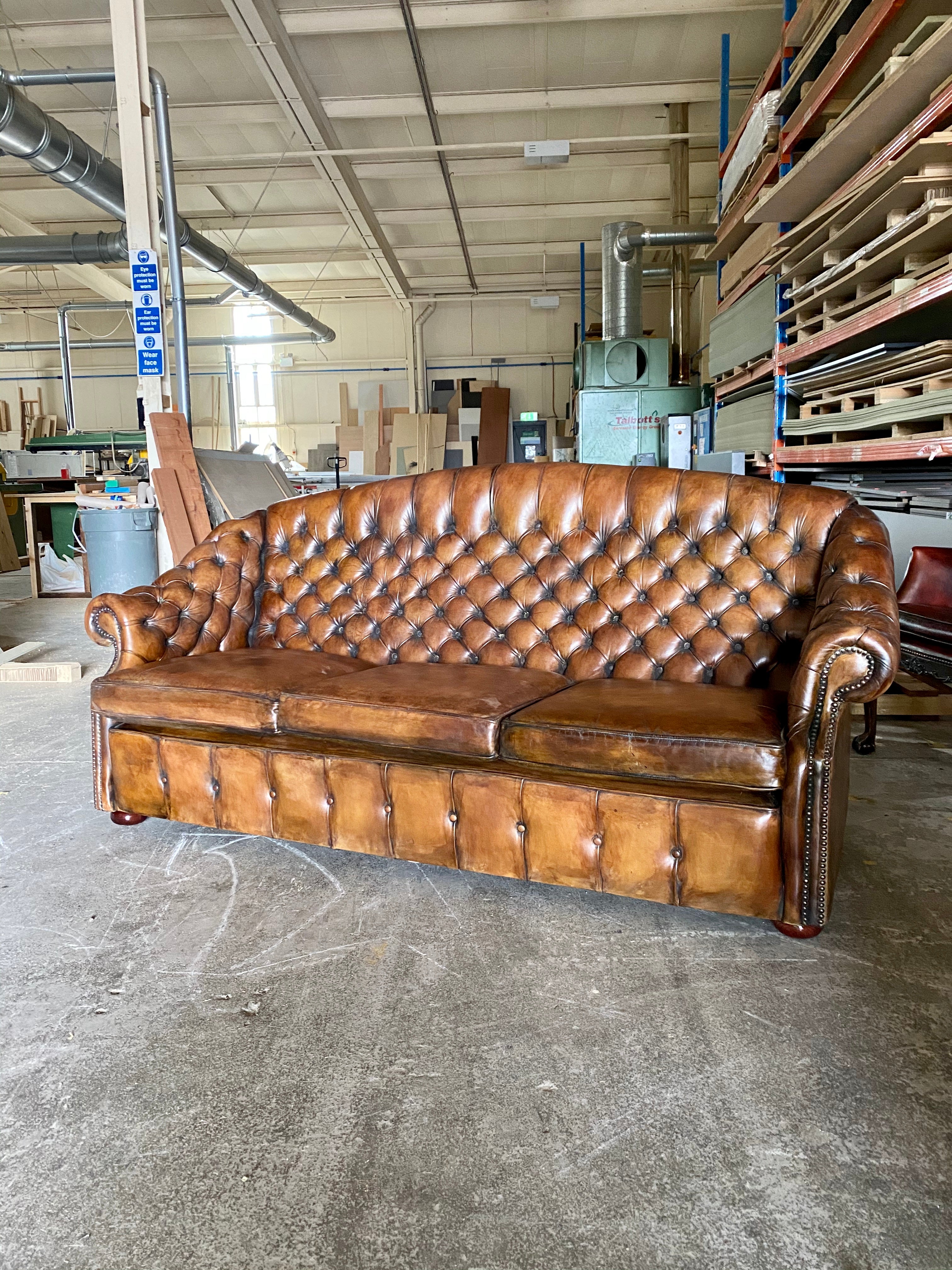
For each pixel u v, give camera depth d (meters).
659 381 7.15
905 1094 1.34
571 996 1.62
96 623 2.54
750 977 1.67
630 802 1.81
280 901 2.01
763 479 2.36
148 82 5.32
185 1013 1.58
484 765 1.99
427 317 13.89
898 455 3.19
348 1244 1.09
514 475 2.63
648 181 9.56
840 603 1.80
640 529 2.42
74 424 12.68
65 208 10.45
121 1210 1.15
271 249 12.15
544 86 7.34
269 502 5.77
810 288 4.10
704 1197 1.15
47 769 3.01
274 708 2.18
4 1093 1.37
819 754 1.68
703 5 5.79
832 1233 1.09
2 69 5.54
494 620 2.55
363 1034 1.51
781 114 4.34
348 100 7.48
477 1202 1.15
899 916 1.89
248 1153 1.24
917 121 2.90
